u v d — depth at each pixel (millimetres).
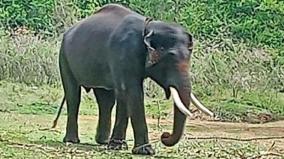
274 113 20344
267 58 23812
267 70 23109
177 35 11281
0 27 26203
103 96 12969
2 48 22828
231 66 22656
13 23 28031
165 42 11219
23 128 14992
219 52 23156
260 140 14859
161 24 11398
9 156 10984
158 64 11250
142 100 11672
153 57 11195
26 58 22578
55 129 15039
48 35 25578
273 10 29797
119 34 11852
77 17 27484
